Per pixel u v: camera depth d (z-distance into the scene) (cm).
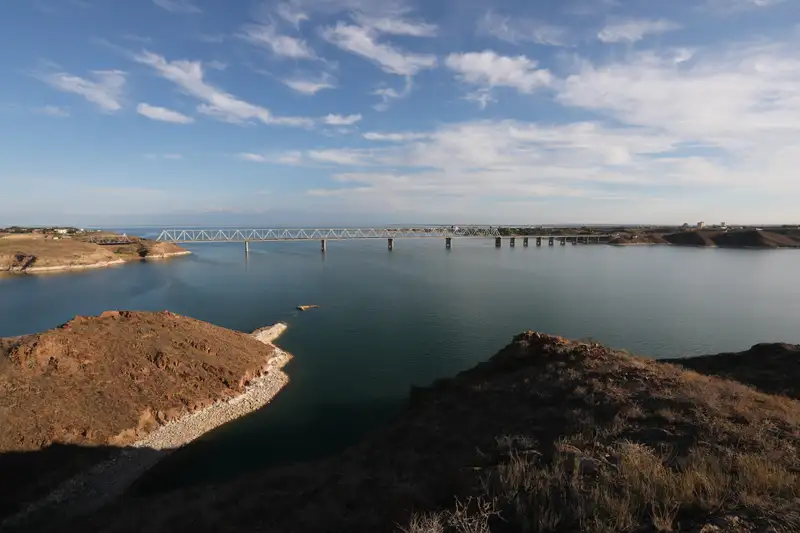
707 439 926
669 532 512
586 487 695
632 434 1028
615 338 4359
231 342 3375
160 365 2697
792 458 783
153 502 1462
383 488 980
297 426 2442
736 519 513
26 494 1730
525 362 2297
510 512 662
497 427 1366
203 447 2212
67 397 2216
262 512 1029
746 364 2519
